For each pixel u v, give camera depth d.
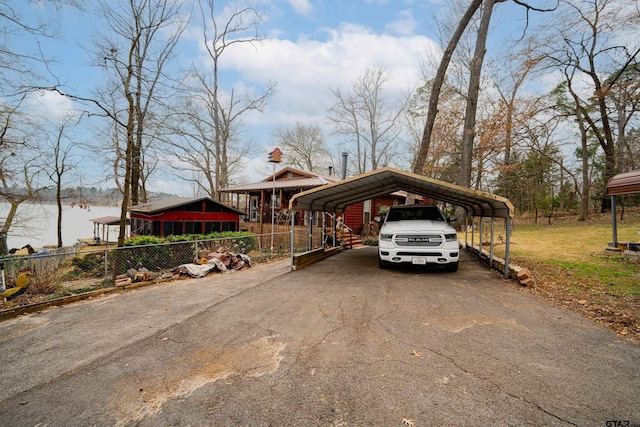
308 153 43.38
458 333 3.88
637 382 2.73
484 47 15.27
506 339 3.67
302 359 3.27
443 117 22.00
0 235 11.11
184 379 2.95
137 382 2.93
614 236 9.37
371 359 3.23
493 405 2.43
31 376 3.09
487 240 14.14
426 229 7.60
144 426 2.29
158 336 4.04
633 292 5.29
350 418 2.32
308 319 4.52
